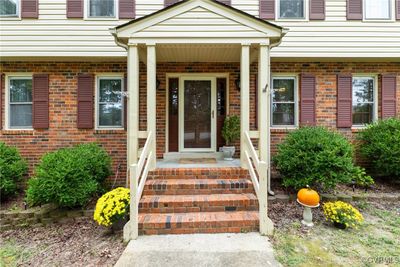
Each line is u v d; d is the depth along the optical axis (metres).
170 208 3.69
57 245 3.44
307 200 3.71
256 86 5.86
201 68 5.87
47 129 5.74
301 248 3.07
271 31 4.31
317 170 4.44
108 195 3.66
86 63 5.79
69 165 4.27
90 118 5.75
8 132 5.66
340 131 5.92
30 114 5.84
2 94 5.68
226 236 3.30
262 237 3.29
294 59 5.82
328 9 5.74
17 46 5.49
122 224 3.58
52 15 5.53
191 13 4.30
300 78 5.92
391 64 6.01
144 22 4.26
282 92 6.05
